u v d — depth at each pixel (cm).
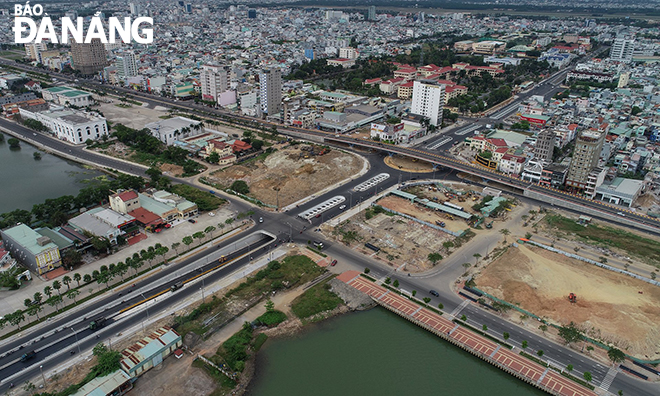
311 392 18050
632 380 18625
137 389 17638
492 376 19250
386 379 18825
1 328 19925
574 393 17950
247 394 17850
